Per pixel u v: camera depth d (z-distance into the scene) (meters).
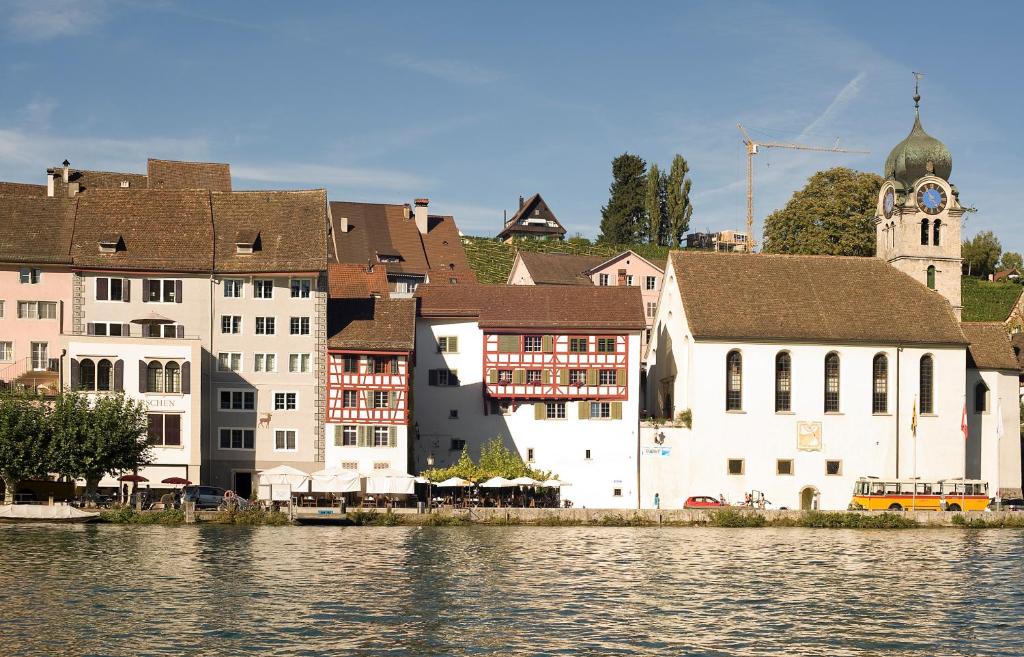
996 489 109.88
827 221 145.38
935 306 110.31
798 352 105.44
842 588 67.50
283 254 99.31
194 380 94.88
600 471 103.38
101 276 97.94
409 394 101.38
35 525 84.06
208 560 71.38
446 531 86.31
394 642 53.97
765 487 104.31
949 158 118.44
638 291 107.62
